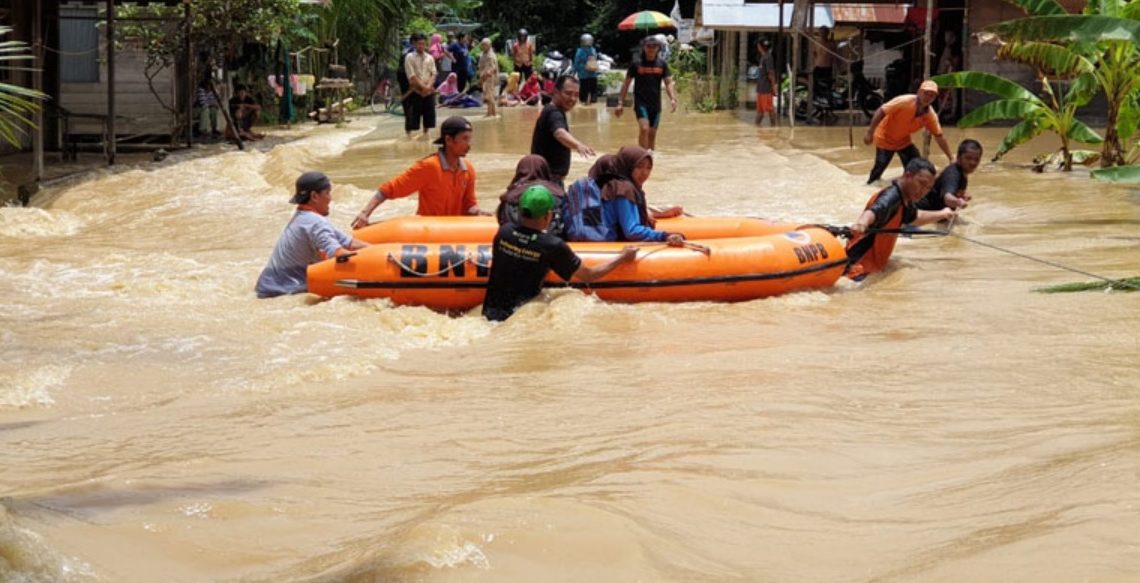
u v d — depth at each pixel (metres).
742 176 17.08
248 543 4.39
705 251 9.20
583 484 4.94
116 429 6.14
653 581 3.93
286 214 13.94
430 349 8.02
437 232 10.16
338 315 8.83
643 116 18.67
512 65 46.00
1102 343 7.48
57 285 10.12
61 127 20.45
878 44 41.19
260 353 7.83
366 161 19.81
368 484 5.13
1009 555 4.06
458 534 4.19
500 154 20.53
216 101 22.94
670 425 5.93
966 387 6.53
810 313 8.85
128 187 16.30
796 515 4.61
